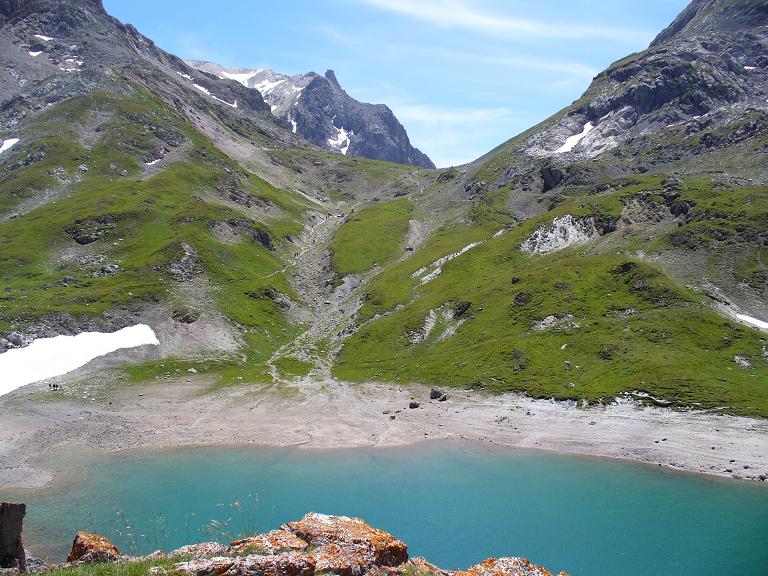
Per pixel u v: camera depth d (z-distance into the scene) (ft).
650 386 277.85
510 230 592.60
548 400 291.58
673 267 400.88
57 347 371.15
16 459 231.50
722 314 341.41
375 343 419.54
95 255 531.09
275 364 397.19
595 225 516.73
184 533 162.09
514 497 191.72
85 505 185.88
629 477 209.15
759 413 243.81
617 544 156.97
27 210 616.39
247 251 591.37
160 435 265.75
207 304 457.68
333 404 315.58
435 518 175.32
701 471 211.82
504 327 382.22
